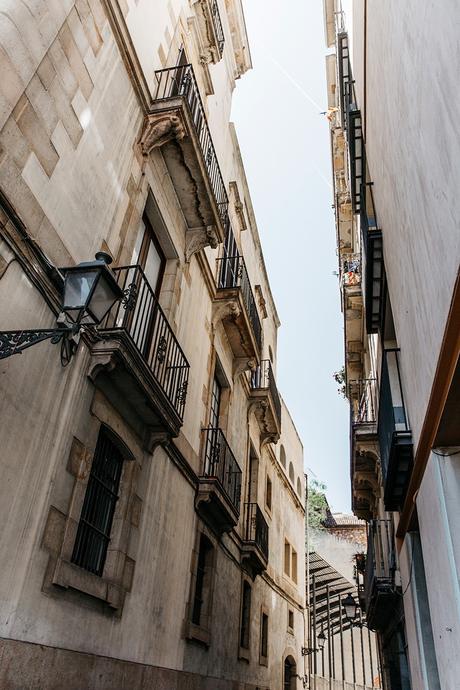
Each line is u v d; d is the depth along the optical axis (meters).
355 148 11.55
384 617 12.63
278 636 15.96
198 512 9.45
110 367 5.78
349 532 28.30
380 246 8.48
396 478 6.65
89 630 5.43
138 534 6.84
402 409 6.61
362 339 16.52
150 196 8.25
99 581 5.60
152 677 6.84
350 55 13.46
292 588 19.08
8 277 4.54
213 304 11.84
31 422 4.77
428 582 5.36
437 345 4.18
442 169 3.61
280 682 15.66
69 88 5.87
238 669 11.39
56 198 5.47
